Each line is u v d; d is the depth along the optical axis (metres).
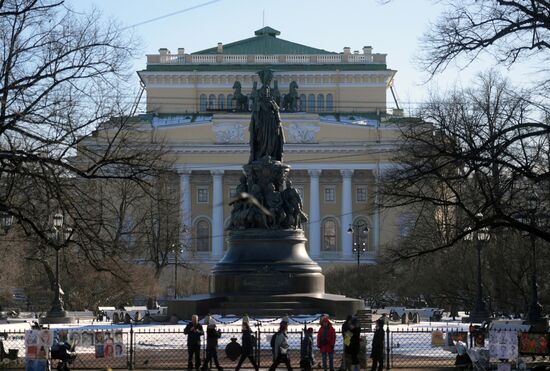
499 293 67.25
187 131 142.88
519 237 58.91
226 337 43.66
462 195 44.50
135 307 80.75
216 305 51.66
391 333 42.38
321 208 146.12
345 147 141.62
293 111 145.50
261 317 50.22
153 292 80.56
